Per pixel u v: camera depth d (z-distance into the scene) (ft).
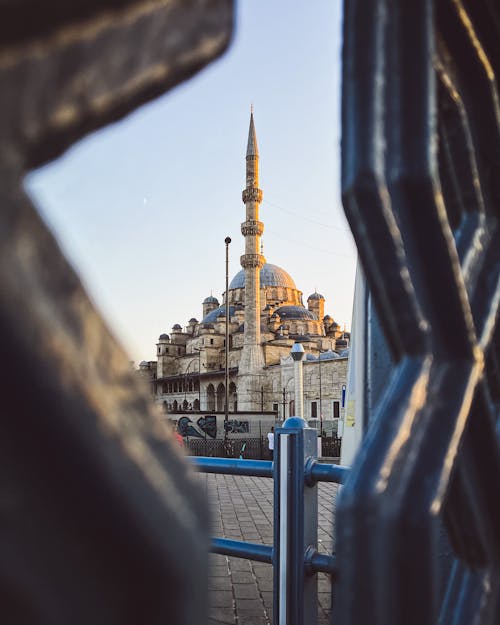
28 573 0.96
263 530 24.36
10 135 0.91
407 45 1.79
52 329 0.90
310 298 306.14
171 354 292.81
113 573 1.03
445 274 1.85
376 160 1.67
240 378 214.07
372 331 3.55
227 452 93.45
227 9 1.32
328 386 186.50
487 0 2.16
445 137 2.47
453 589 2.24
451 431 1.77
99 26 1.02
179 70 1.20
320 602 13.96
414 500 1.61
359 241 1.78
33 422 0.90
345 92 1.77
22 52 0.92
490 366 2.46
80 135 1.06
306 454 9.86
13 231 0.88
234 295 281.54
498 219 2.52
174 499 1.13
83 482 0.96
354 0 1.80
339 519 1.60
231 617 13.32
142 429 1.11
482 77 2.33
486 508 2.19
